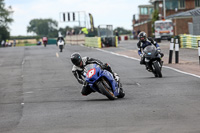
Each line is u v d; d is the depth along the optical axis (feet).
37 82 206.28
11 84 205.46
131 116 99.04
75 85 182.91
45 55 432.66
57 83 195.31
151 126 86.43
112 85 126.21
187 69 220.43
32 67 301.43
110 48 503.20
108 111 108.27
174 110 104.01
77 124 93.66
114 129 85.71
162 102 118.42
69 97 145.28
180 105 111.45
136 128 85.35
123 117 98.37
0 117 112.37
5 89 185.98
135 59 318.65
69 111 113.29
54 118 103.86
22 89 181.47
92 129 87.10
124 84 172.35
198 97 125.18
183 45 413.80
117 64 282.36
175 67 234.58
